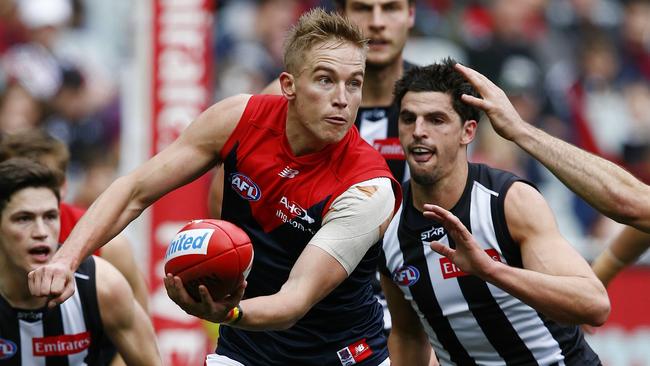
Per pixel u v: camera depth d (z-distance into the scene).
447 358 19.56
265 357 17.83
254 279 17.31
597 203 15.41
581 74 47.84
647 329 34.06
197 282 14.42
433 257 18.55
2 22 47.31
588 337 34.22
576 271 16.73
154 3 28.69
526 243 17.50
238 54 46.69
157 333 28.73
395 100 18.55
